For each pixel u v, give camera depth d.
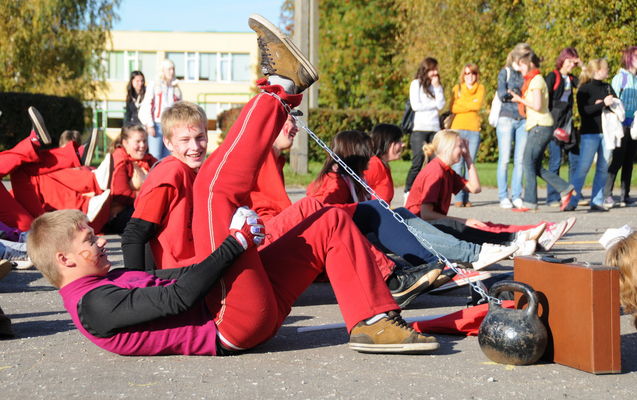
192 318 3.79
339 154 6.20
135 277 3.86
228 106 64.38
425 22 32.41
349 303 3.83
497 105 12.19
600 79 11.62
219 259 3.55
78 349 4.04
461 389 3.32
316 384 3.41
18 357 3.90
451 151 6.93
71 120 23.77
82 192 8.46
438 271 4.85
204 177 3.64
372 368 3.65
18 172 8.31
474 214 11.23
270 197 5.65
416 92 12.65
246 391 3.32
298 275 3.92
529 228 6.51
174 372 3.60
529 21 26.17
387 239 5.45
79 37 31.47
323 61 45.88
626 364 3.67
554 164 12.62
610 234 4.38
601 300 3.46
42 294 5.71
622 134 11.46
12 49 30.38
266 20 3.68
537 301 3.63
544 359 3.73
